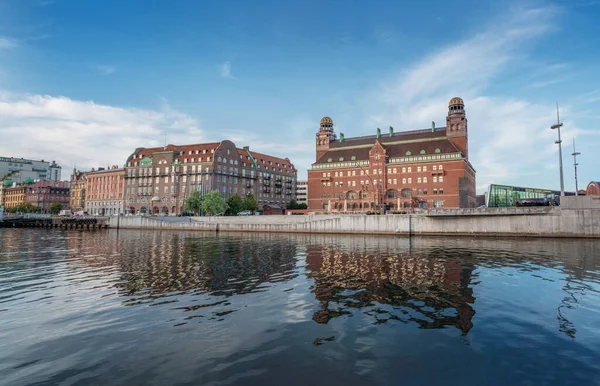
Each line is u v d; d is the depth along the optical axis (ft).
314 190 395.55
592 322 44.86
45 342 38.68
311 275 78.07
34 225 350.23
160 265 93.97
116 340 39.14
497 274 78.79
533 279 72.90
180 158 407.44
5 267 91.61
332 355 34.83
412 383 29.35
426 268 87.51
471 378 30.25
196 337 39.91
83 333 41.42
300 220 248.73
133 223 313.53
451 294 59.67
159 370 31.73
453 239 189.06
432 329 42.27
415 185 344.08
